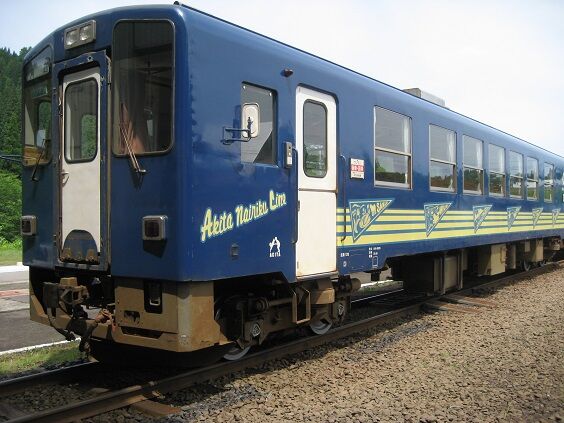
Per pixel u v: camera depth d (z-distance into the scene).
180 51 4.42
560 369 5.47
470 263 11.41
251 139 5.04
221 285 5.32
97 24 4.91
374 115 6.99
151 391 4.60
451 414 4.29
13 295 11.45
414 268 9.32
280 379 5.18
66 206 5.16
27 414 4.27
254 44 5.12
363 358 5.94
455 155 9.23
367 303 9.44
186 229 4.36
